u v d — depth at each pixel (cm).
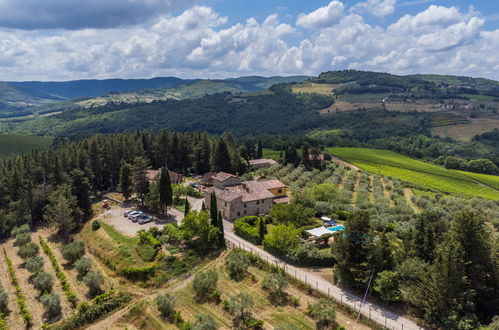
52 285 5800
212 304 5262
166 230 7494
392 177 15212
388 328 4512
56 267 6438
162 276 6072
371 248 5391
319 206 9350
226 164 13725
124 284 5894
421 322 4634
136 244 7000
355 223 5438
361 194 11931
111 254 6738
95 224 8138
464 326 4200
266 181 10519
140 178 9875
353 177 14725
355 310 4909
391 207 10400
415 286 4922
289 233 6644
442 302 4462
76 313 5122
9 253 7500
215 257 6806
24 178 10706
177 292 5638
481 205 11269
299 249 6341
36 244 7275
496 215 10038
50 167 11100
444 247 4719
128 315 5122
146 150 14375
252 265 6400
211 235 6888
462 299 4475
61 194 8606
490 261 4712
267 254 6794
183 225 7094
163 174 8731
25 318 4941
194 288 5500
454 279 4412
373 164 18238
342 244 5544
